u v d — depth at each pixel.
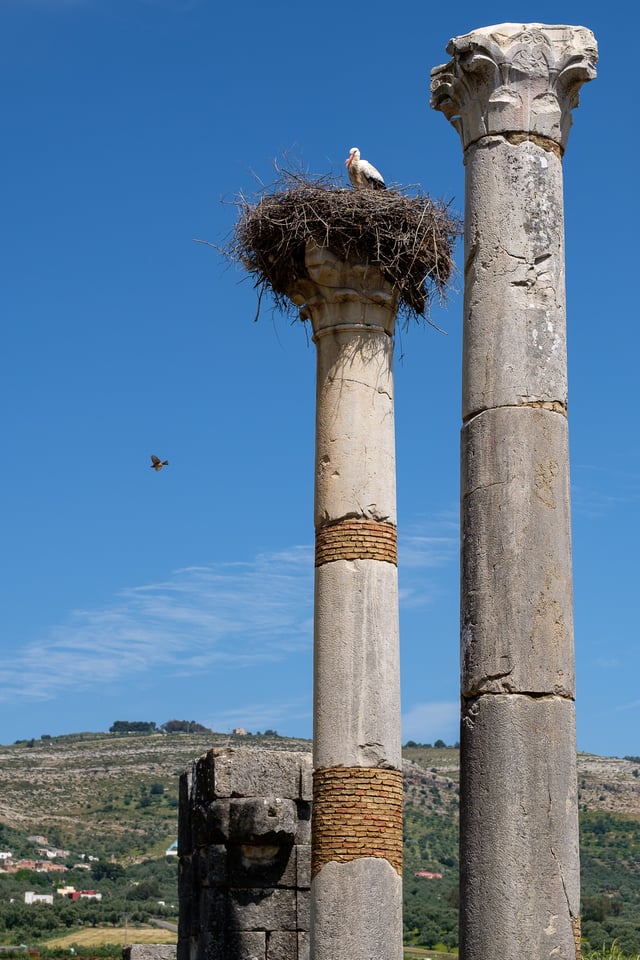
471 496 19.45
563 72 21.02
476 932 17.83
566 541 19.23
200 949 31.53
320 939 24.67
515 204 20.36
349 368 27.03
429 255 27.39
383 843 25.06
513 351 19.75
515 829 17.91
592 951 38.25
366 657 25.83
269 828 31.41
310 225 27.09
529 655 18.52
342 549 26.30
